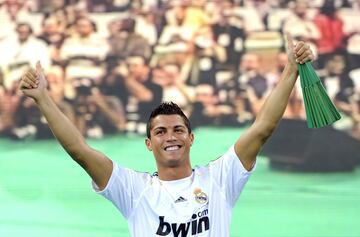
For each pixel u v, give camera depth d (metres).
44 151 15.02
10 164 14.99
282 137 14.91
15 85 15.37
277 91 7.67
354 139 14.98
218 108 15.18
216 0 15.36
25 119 15.20
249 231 14.45
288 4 15.34
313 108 7.66
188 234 7.50
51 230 14.64
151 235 7.54
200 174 7.77
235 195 7.74
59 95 15.34
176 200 7.60
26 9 15.56
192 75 15.27
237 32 15.32
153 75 15.30
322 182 14.71
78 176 14.83
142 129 15.20
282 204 14.61
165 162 7.65
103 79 15.33
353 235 14.50
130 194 7.64
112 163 7.66
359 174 14.79
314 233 14.50
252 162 7.72
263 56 15.26
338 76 15.28
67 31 15.45
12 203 14.77
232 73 15.25
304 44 7.67
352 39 15.34
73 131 7.50
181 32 15.34
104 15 15.44
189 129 7.79
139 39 15.38
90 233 14.57
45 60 15.46
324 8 15.38
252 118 15.14
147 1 15.41
